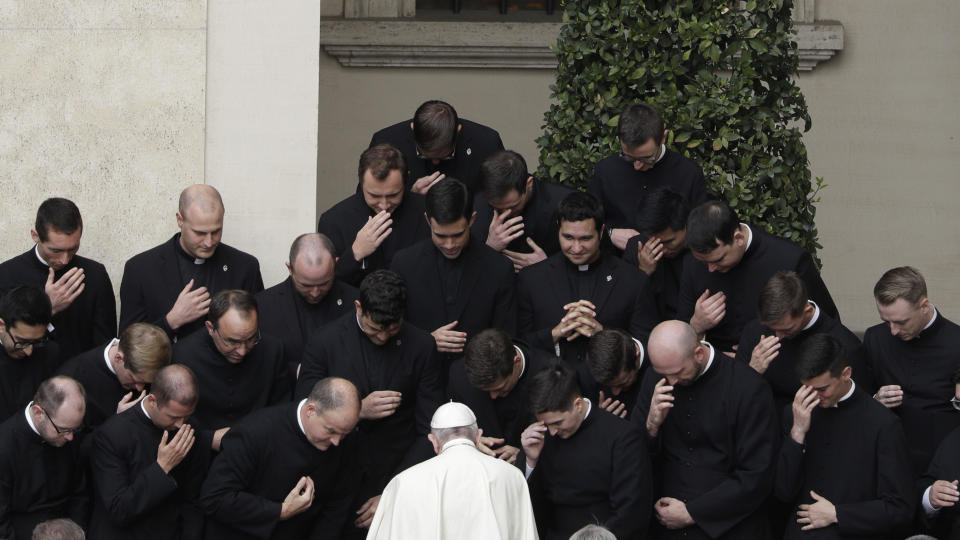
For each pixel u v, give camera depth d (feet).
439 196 73.46
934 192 110.73
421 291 76.13
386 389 72.59
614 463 68.80
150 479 67.31
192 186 76.48
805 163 84.23
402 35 110.52
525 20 111.96
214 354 72.28
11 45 82.43
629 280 76.89
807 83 110.83
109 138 82.53
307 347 73.41
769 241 76.59
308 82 82.94
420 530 63.41
